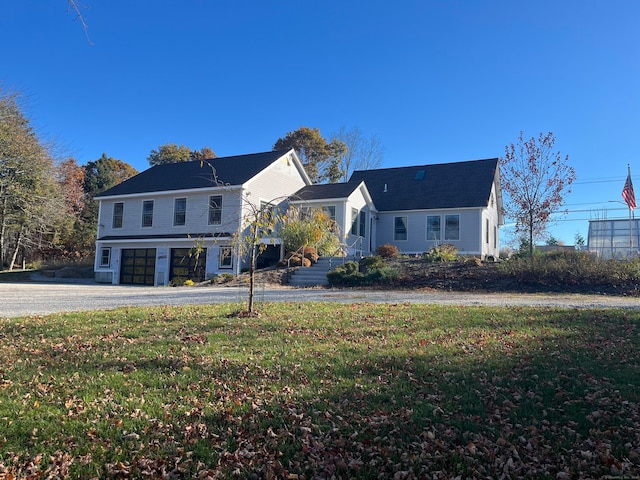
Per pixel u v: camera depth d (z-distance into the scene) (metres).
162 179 25.58
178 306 10.42
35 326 7.94
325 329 7.56
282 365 5.54
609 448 3.48
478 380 4.94
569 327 7.45
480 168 26.38
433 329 7.49
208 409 4.23
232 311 9.27
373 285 15.95
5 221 30.20
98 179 43.28
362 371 5.29
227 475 3.21
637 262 14.13
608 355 5.81
